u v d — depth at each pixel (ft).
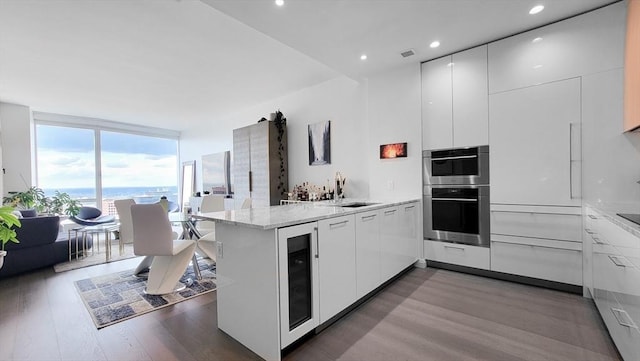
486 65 9.84
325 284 6.69
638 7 6.49
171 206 21.72
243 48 11.16
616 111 7.74
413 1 7.48
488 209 9.91
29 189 18.69
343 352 5.89
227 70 13.37
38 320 7.52
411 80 11.55
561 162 8.55
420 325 6.89
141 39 10.27
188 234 12.47
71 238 14.28
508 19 8.43
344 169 14.85
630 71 7.01
